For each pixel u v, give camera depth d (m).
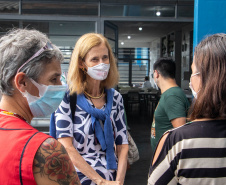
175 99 2.24
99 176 1.57
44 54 0.90
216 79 0.97
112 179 1.67
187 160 0.98
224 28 2.30
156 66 2.49
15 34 0.93
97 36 1.77
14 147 0.79
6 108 0.91
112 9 5.00
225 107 0.97
